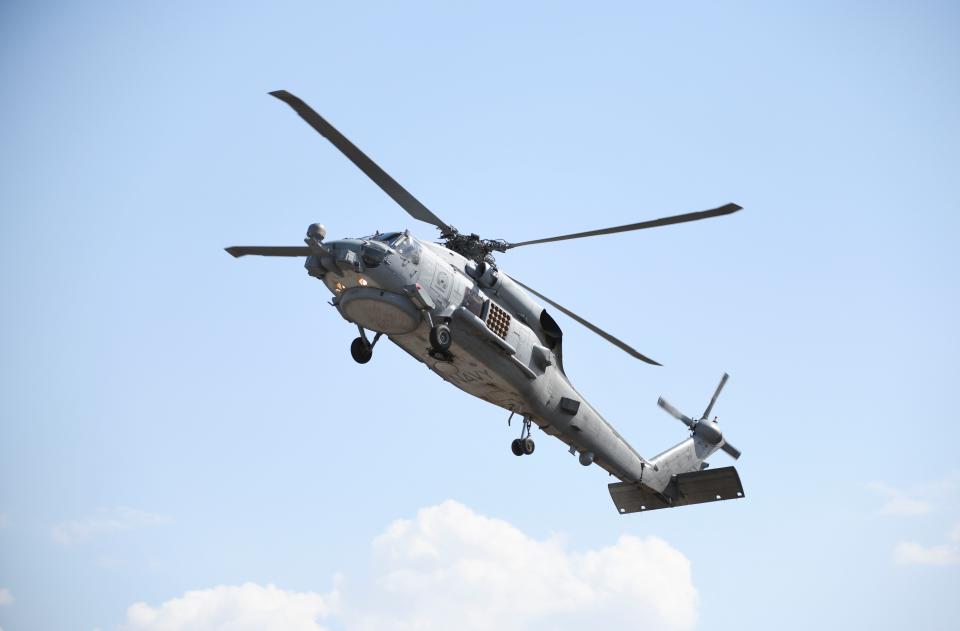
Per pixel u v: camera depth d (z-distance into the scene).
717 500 103.88
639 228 79.81
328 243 78.12
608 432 97.00
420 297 77.00
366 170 74.81
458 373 85.50
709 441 109.50
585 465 95.12
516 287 87.56
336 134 70.12
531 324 88.19
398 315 77.50
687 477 104.88
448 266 81.44
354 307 78.06
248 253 81.19
